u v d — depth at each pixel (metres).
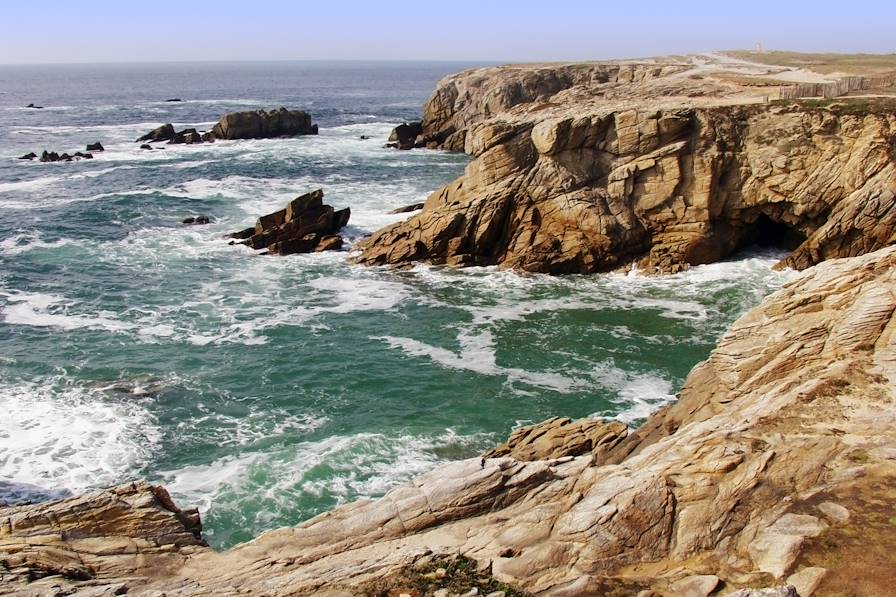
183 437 24.55
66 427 24.80
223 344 32.03
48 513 15.01
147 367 29.56
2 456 22.89
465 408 26.73
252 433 24.94
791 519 12.29
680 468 13.91
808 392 15.69
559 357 30.89
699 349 31.38
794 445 14.05
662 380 28.77
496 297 37.84
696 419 18.84
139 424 25.22
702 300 36.50
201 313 35.53
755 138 40.41
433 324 34.50
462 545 13.36
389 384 28.55
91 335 32.56
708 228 40.19
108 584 12.98
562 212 40.78
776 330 18.88
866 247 37.50
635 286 38.75
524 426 25.42
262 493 21.47
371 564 12.76
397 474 22.50
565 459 16.94
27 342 31.56
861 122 38.28
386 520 14.45
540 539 13.02
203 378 28.80
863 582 10.85
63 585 12.71
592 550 12.42
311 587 12.20
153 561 14.08
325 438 24.66
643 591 11.28
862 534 11.76
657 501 13.02
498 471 15.05
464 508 14.48
